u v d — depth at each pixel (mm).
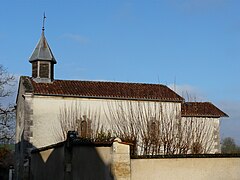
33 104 27672
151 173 11836
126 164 11414
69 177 13906
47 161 17516
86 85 30484
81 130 28297
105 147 11867
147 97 29328
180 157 12172
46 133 27547
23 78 30094
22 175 27188
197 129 22078
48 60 30391
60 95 28125
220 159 12500
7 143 35625
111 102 29203
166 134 20234
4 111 35406
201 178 12203
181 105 30812
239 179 12508
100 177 11922
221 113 31391
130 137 21312
